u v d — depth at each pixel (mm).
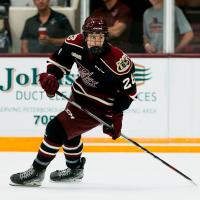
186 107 22812
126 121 22703
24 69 22703
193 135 22828
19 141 22625
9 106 22734
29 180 16375
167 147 22219
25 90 22703
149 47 23625
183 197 15625
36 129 22734
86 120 15891
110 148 22047
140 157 20953
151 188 16578
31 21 23531
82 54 15359
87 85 15766
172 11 23391
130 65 15508
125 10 23562
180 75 22781
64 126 15867
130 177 17891
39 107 22672
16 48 23656
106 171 18672
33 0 23469
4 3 23562
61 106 22688
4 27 23594
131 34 23656
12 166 19312
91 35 14867
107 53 15297
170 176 18078
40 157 16109
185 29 23469
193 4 23406
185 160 20562
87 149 21953
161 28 23516
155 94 22750
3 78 22688
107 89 15672
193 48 23531
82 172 17141
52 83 15570
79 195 15711
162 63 22750
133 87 15609
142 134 22766
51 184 16844
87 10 23562
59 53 15766
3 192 15875
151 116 22750
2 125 22688
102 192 16062
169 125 22781
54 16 23516
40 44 23562
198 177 17984
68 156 16766
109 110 15930
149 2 23531
